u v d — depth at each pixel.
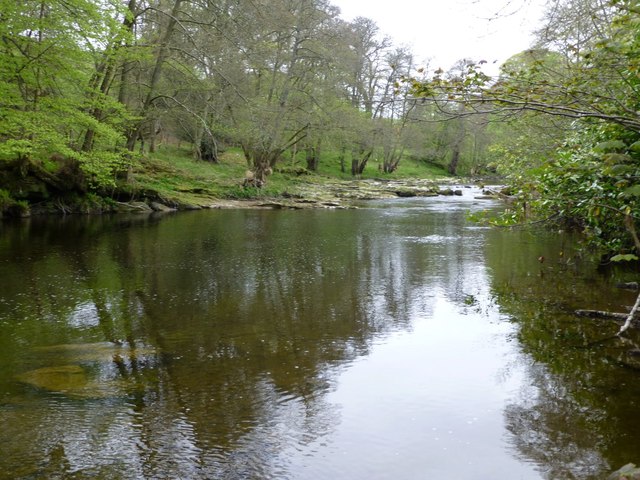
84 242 14.76
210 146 36.94
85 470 3.78
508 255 12.62
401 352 6.19
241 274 10.69
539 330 6.92
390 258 12.45
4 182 20.36
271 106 31.72
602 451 3.99
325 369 5.67
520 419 4.53
